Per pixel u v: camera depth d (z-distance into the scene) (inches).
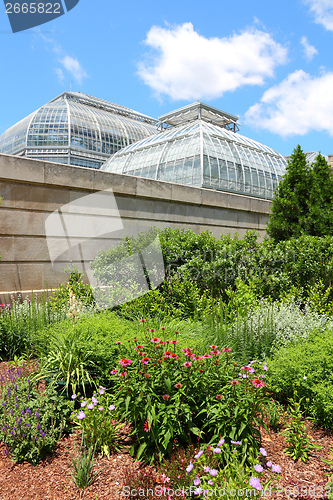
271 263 306.3
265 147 936.9
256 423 115.1
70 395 146.7
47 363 159.3
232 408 113.3
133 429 125.2
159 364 123.6
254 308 235.1
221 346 172.6
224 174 725.3
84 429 123.7
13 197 268.2
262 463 111.3
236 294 249.4
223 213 427.2
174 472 101.6
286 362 154.2
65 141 1786.4
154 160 796.0
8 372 159.8
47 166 280.5
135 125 2133.4
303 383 143.3
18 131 1921.8
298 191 402.3
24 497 96.8
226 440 113.0
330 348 157.9
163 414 111.1
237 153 784.3
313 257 297.3
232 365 137.4
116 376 135.9
